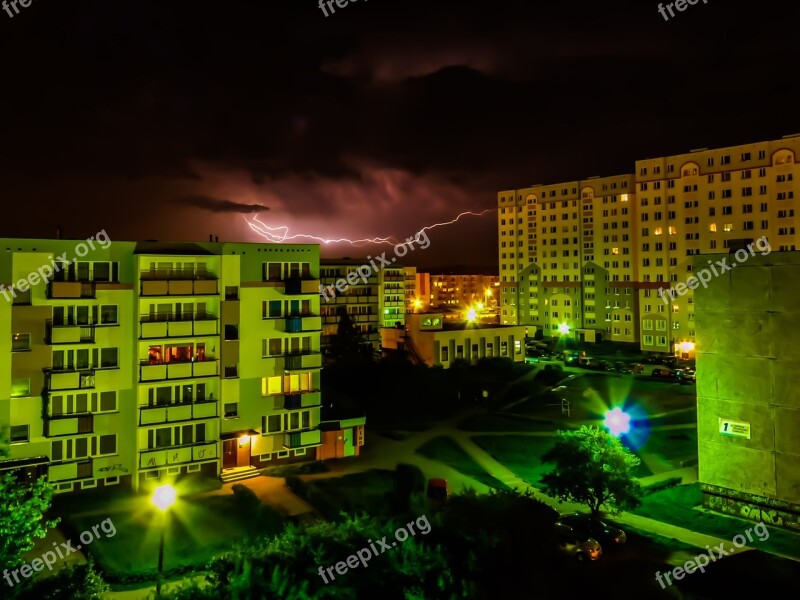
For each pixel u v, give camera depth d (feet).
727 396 114.21
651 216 362.33
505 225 462.19
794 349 105.29
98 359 129.80
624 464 108.37
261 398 145.79
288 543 72.54
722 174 331.98
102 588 67.92
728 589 73.05
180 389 137.28
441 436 182.39
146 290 130.93
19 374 120.88
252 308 145.18
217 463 138.92
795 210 305.94
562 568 85.76
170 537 108.58
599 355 350.43
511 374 274.98
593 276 403.95
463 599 65.26
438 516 81.56
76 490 126.72
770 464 108.47
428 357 280.31
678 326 349.00
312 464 150.20
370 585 64.13
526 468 153.58
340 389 229.45
